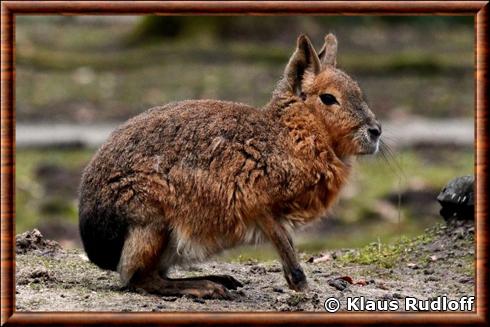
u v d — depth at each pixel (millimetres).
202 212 14789
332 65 16453
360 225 31047
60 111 45812
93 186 15070
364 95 16047
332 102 15594
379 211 31656
